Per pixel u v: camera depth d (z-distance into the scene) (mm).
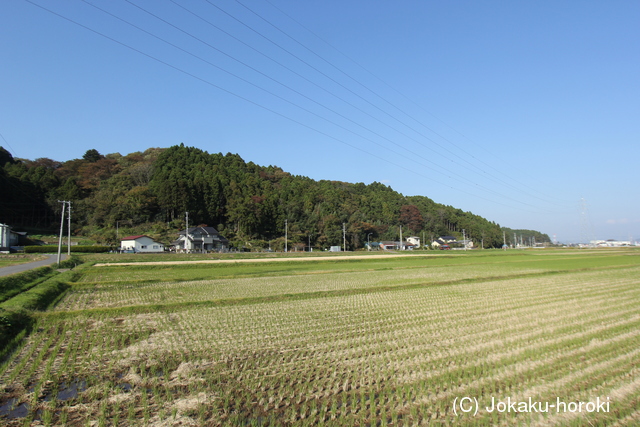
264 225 108188
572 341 12867
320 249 114562
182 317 17422
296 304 20859
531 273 36781
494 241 170500
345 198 150625
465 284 29703
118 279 33281
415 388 9211
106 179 125250
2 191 88125
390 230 140625
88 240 87062
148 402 8594
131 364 11039
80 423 7699
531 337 13492
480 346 12500
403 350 12156
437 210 173625
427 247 138625
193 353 11977
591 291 24594
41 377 10000
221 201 112250
